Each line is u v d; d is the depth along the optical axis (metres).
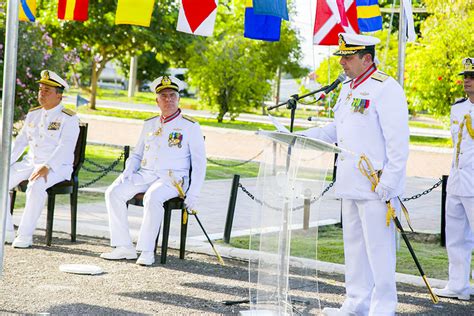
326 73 30.33
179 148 8.66
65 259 8.34
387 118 6.17
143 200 8.54
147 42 30.92
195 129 8.70
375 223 6.29
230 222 9.81
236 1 30.02
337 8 7.92
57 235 9.70
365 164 6.28
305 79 33.00
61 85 9.21
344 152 5.77
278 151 5.91
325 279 8.20
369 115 6.26
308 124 28.14
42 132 9.16
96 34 30.09
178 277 7.86
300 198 5.91
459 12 23.98
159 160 8.65
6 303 6.46
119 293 7.06
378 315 6.29
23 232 8.81
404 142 6.16
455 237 7.61
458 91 24.11
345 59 6.36
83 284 7.31
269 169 5.95
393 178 6.12
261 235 6.00
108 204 8.64
